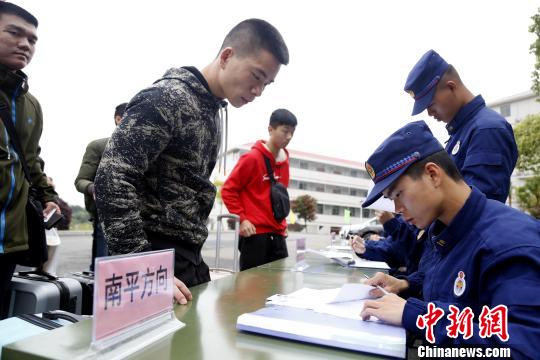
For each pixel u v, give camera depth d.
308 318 0.85
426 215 0.93
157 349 0.69
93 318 0.61
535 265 0.72
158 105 1.17
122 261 0.68
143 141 1.13
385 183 0.92
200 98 1.33
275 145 2.77
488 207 0.92
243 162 2.66
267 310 0.91
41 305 1.69
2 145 1.76
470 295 0.84
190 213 1.32
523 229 0.81
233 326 0.83
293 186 34.06
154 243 1.25
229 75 1.32
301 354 0.68
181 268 1.29
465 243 0.89
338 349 0.71
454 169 0.95
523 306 0.69
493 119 1.61
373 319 0.86
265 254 2.71
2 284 1.72
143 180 1.25
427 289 1.00
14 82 1.83
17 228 1.76
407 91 1.86
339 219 35.22
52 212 2.09
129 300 0.69
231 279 1.48
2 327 1.01
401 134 0.95
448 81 1.73
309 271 1.83
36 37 1.89
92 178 2.91
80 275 2.19
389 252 2.02
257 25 1.28
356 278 1.62
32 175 2.05
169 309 0.81
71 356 0.60
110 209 1.06
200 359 0.64
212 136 1.41
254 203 2.71
